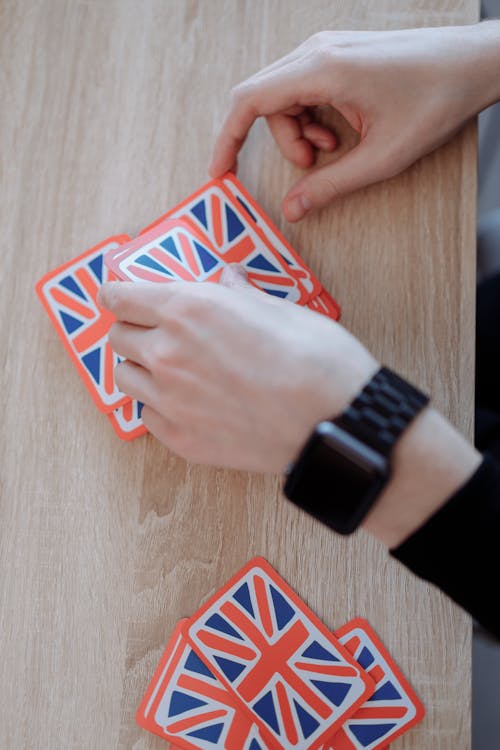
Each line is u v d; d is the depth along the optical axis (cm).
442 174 70
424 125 66
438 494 51
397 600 63
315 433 49
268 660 62
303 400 53
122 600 63
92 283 69
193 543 64
